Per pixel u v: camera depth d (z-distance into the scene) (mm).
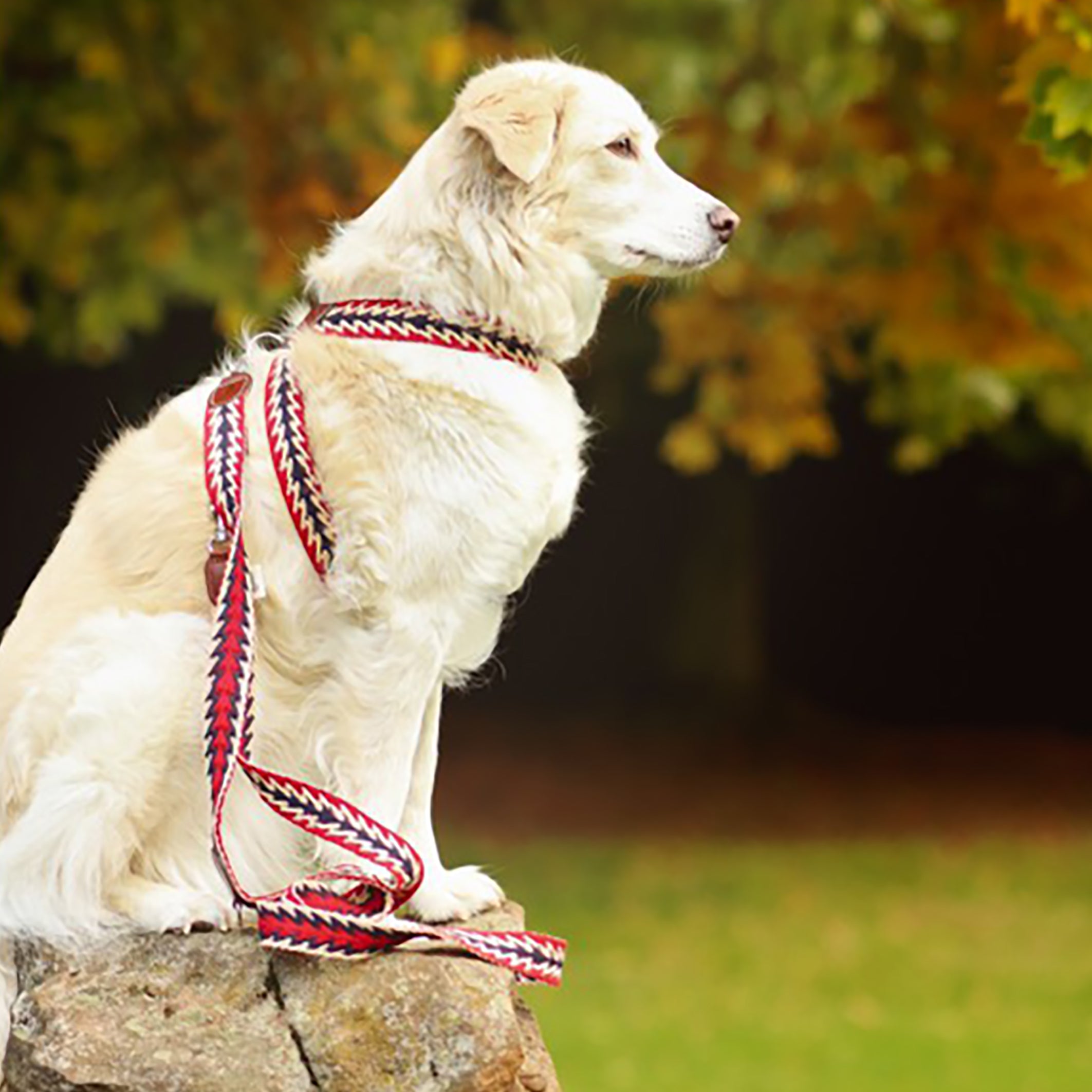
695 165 13641
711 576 24344
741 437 14938
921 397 14945
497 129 5375
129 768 5258
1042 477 24500
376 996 5133
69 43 12875
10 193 13352
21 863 5301
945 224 10461
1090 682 25594
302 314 5801
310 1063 5055
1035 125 7082
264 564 5328
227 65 13047
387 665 5301
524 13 15867
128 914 5332
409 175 5582
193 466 5453
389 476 5285
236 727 5191
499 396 5328
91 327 14328
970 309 11156
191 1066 5035
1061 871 18109
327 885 5254
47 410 22219
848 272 13734
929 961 14688
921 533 25609
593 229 5602
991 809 21031
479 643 5520
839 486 25562
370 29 13648
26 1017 5203
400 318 5383
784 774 22469
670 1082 11438
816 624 26031
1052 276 10273
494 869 17703
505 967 5328
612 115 5609
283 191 12633
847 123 11539
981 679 25859
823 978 14164
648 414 23203
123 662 5285
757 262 14438
